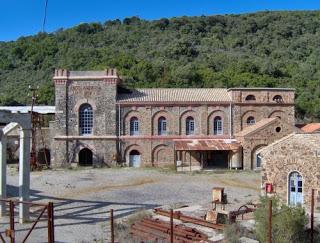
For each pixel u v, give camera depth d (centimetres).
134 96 6034
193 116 5900
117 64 9981
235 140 5775
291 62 10525
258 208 2366
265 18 14288
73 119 5866
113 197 3594
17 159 6494
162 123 5912
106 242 2267
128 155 5872
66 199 3503
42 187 4078
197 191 3894
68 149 5844
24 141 2755
